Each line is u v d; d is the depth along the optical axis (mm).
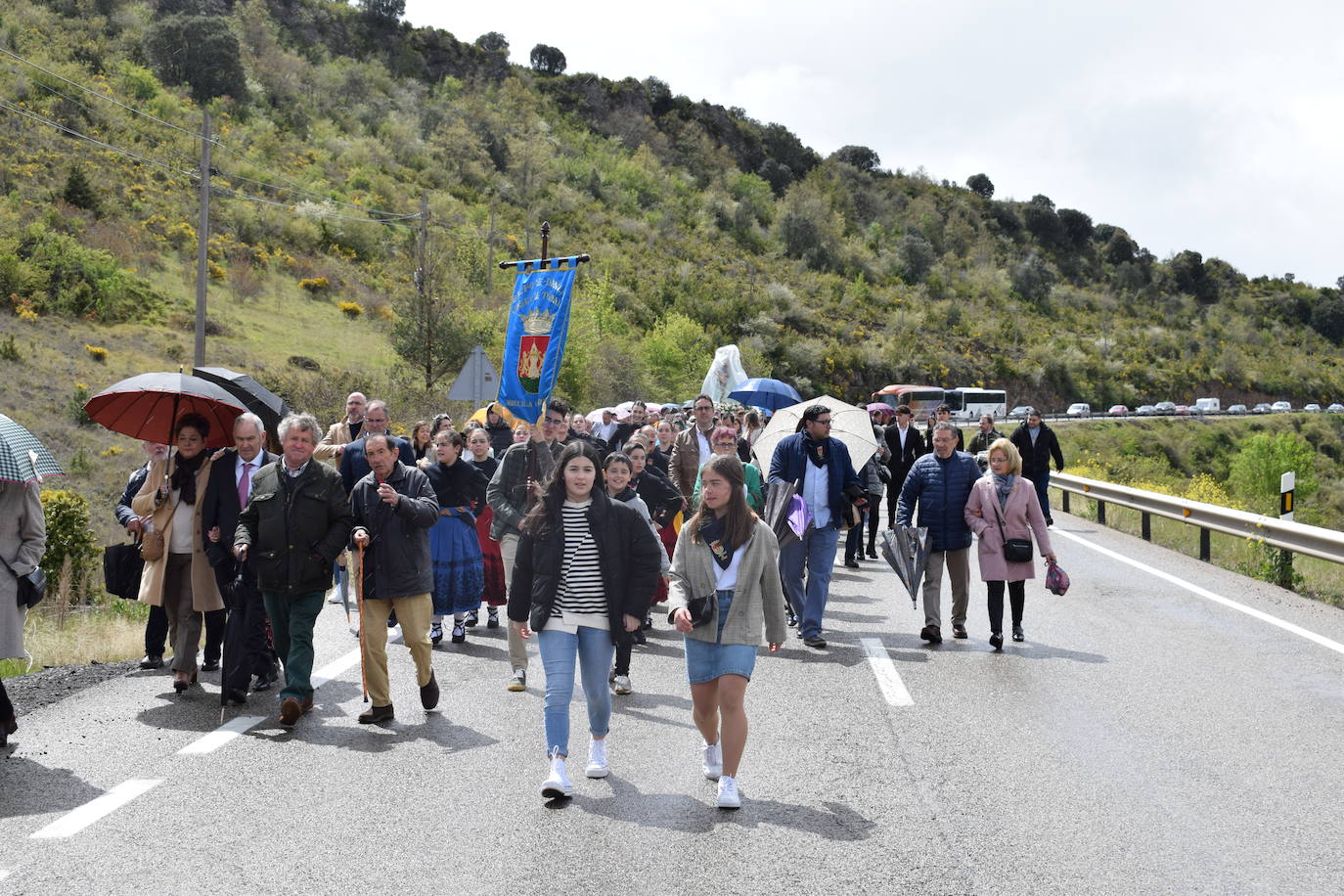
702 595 5352
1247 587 12109
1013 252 177750
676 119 163625
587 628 5473
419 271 36812
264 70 101250
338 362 41969
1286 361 139625
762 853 4582
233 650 7109
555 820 4984
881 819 5012
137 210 52500
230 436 8117
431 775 5664
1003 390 94812
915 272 131375
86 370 33031
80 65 74625
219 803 5207
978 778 5621
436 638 9273
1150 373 114188
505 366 14062
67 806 5164
